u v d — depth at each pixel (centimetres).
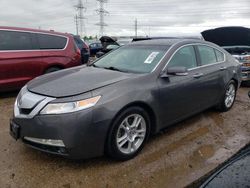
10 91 710
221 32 976
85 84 347
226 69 542
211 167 354
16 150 389
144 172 340
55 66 725
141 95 363
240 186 199
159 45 456
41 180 321
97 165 352
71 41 768
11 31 660
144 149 397
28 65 675
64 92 330
